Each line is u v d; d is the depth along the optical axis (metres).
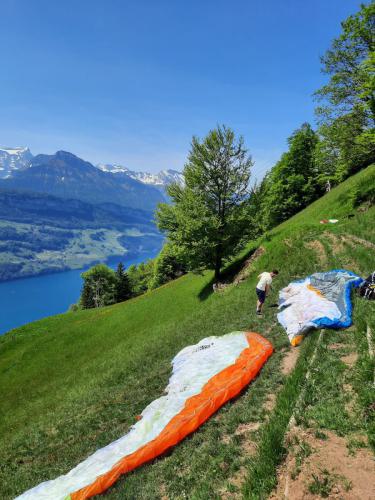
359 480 5.32
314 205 48.47
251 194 33.94
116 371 22.12
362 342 9.28
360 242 21.27
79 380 27.36
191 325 25.11
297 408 7.56
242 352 12.50
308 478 5.67
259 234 34.00
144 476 8.24
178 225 34.19
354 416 6.75
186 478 7.53
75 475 9.20
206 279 40.41
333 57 30.03
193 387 11.23
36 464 12.80
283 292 17.89
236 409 9.36
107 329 41.22
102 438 12.29
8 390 33.56
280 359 11.40
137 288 118.62
